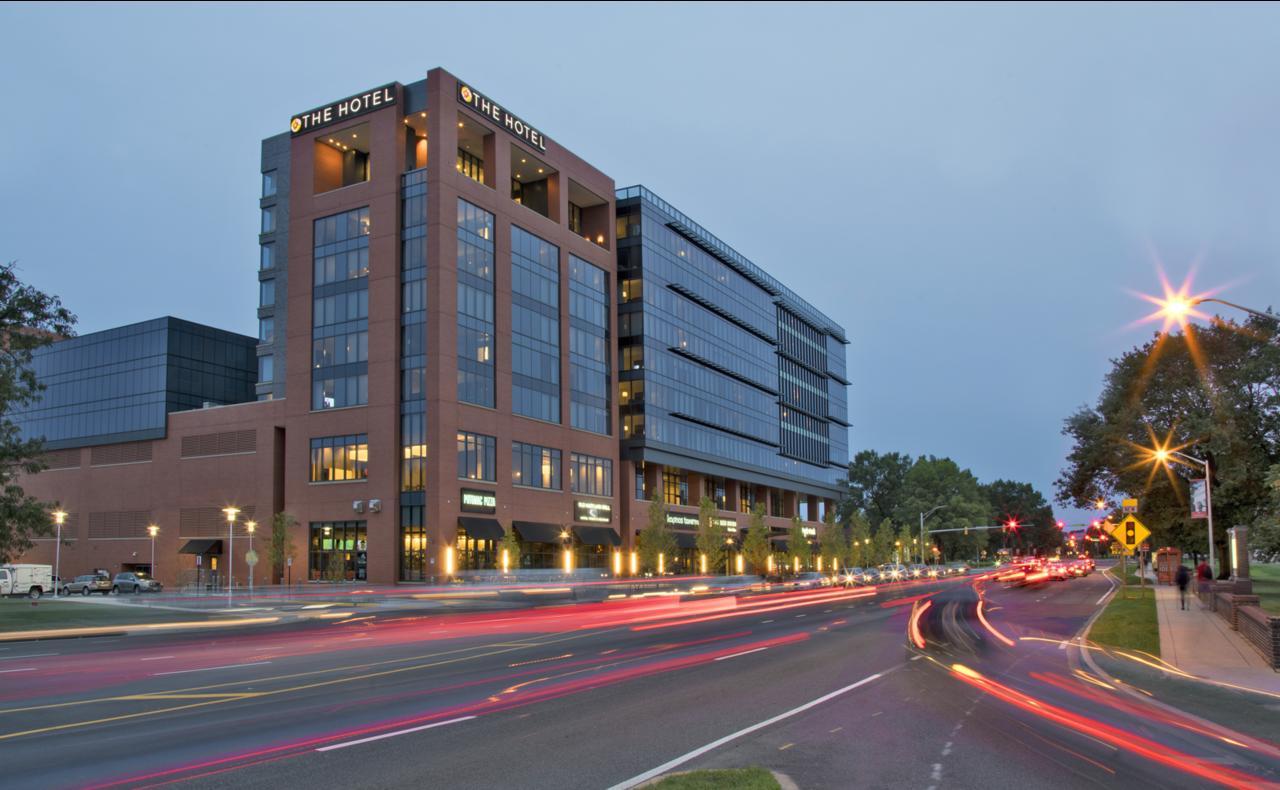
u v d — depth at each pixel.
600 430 80.00
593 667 19.98
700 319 96.31
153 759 10.84
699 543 82.69
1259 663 20.75
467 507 62.94
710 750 11.21
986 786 9.55
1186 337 44.31
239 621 39.94
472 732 12.41
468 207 66.19
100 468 80.75
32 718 13.70
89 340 83.69
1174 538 48.94
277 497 69.94
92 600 55.12
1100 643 25.38
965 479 162.88
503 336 68.19
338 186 70.94
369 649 24.83
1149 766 10.52
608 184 84.06
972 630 30.22
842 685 17.12
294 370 68.19
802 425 121.81
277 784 9.68
